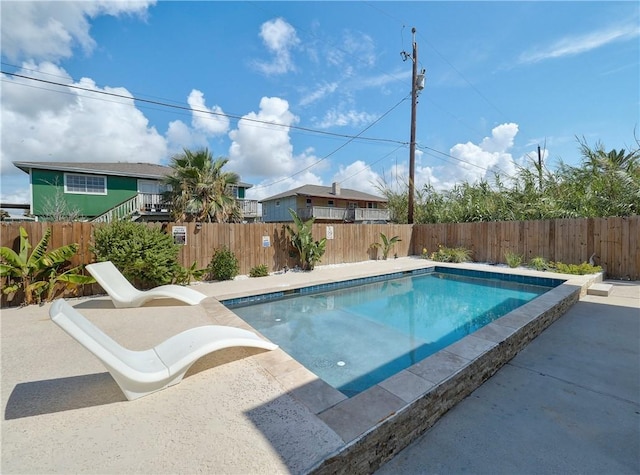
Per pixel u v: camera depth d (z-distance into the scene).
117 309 5.07
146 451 1.78
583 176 10.21
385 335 4.92
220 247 8.08
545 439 2.10
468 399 2.62
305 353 4.21
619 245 8.05
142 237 6.29
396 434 2.02
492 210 11.98
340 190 27.55
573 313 4.97
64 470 1.63
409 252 13.30
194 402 2.30
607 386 2.78
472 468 1.87
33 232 5.71
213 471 1.61
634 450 1.98
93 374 2.79
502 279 8.66
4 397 2.38
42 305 5.31
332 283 7.82
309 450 1.74
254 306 6.42
